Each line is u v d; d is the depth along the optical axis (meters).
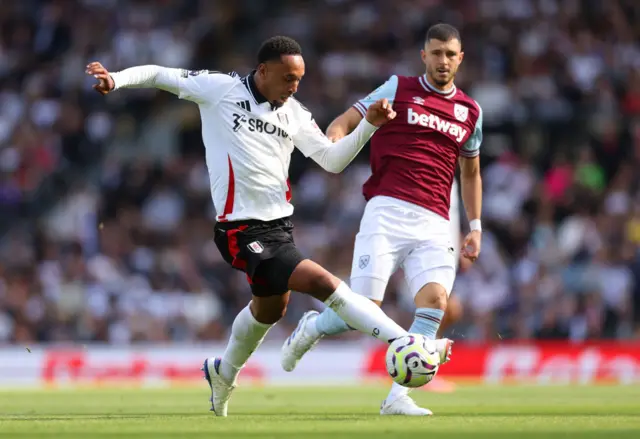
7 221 67.69
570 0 79.12
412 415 23.48
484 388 43.66
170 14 79.31
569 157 69.06
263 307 21.75
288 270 20.81
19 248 62.28
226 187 21.42
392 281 58.28
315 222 65.88
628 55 77.81
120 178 68.69
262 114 21.45
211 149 21.69
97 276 59.69
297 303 57.59
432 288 24.36
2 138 71.88
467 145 26.03
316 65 75.56
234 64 77.69
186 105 74.50
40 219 67.56
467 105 25.72
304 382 50.38
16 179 69.56
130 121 73.81
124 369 49.28
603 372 51.31
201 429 17.53
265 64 21.30
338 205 66.12
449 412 25.50
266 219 21.44
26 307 58.59
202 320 59.38
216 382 22.89
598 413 25.09
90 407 28.53
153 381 49.31
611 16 78.94
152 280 60.81
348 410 26.91
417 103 25.20
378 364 51.38
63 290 58.66
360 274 24.81
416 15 78.62
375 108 20.89
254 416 23.02
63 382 49.06
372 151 25.67
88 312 58.16
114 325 58.03
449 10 78.81
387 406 24.19
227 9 80.69
